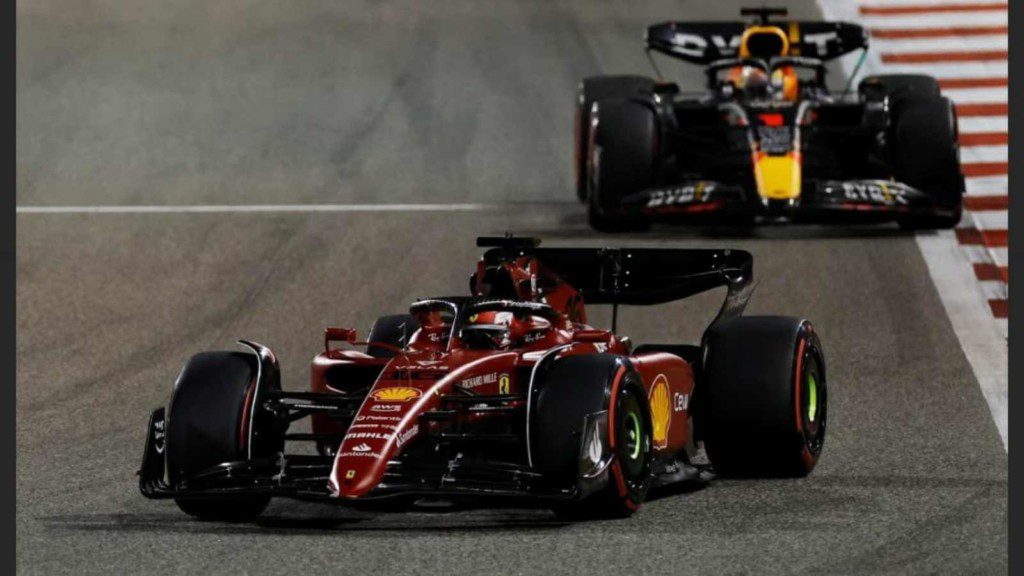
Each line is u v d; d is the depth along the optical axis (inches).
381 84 3469.5
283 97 3380.9
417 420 1066.1
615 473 1096.2
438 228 2459.4
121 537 1102.4
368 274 2210.9
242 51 3747.5
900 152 2315.5
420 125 3171.8
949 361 1760.6
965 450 1382.9
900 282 2110.0
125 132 3149.6
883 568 1000.2
